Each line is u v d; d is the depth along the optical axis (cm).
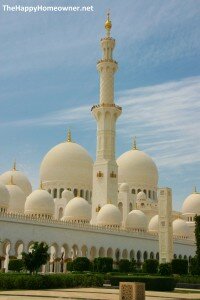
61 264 11312
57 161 15388
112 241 12569
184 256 15288
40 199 12325
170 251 11669
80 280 6281
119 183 16762
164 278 6247
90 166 15788
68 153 15525
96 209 13250
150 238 14100
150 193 17125
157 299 4531
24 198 13600
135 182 17025
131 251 13312
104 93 13688
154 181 17412
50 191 15162
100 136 13638
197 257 9012
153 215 15938
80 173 15388
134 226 13950
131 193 16875
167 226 11800
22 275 5788
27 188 15412
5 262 10731
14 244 9850
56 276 5919
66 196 14362
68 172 15262
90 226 11944
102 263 9862
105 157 13475
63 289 5644
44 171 15588
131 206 15938
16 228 9962
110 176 13288
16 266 9119
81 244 11569
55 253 10975
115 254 12619
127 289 3822
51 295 4606
